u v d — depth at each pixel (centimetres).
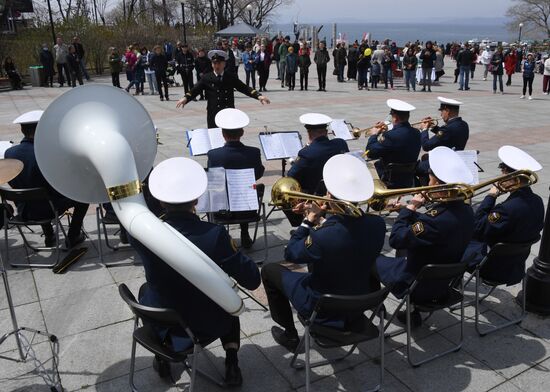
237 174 448
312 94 1655
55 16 2742
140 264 484
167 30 3266
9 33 2322
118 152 270
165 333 282
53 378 312
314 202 298
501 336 369
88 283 449
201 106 1404
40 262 489
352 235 280
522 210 349
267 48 1788
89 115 290
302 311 297
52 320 390
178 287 272
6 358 334
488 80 2169
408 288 327
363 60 1762
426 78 1764
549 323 384
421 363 334
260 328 379
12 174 306
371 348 354
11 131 1059
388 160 546
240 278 284
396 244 325
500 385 317
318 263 283
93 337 368
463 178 319
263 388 315
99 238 488
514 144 959
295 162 473
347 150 481
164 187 273
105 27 2753
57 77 2156
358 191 278
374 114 1256
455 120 570
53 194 486
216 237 274
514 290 434
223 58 685
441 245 318
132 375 303
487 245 374
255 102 1459
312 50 3909
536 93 1738
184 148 910
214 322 283
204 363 337
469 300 418
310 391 310
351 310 276
